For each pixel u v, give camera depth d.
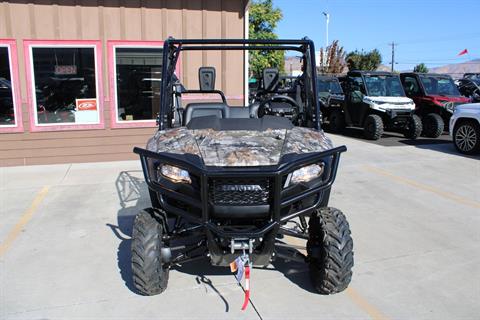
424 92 13.36
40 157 8.45
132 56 8.59
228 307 3.42
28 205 6.02
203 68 4.74
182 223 3.86
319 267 3.47
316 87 3.96
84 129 8.56
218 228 3.13
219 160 3.19
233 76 9.01
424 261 4.24
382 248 4.54
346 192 6.65
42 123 8.38
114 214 5.64
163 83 4.04
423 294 3.62
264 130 3.73
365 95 12.57
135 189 6.80
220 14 8.83
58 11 8.12
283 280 3.85
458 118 9.91
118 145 8.77
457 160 9.11
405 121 12.20
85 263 4.23
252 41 4.07
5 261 4.27
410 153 9.91
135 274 3.41
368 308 3.40
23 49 8.09
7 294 3.64
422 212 5.73
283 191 3.18
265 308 3.41
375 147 10.73
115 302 3.51
